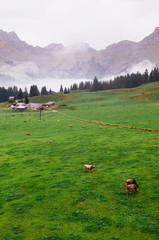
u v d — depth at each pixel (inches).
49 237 490.9
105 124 2432.3
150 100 5408.5
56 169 978.1
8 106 7632.9
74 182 802.2
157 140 1386.6
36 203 657.6
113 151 1216.2
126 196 657.0
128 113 3238.2
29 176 908.0
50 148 1425.9
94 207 607.2
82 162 1060.5
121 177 812.0
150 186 707.4
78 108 5388.8
